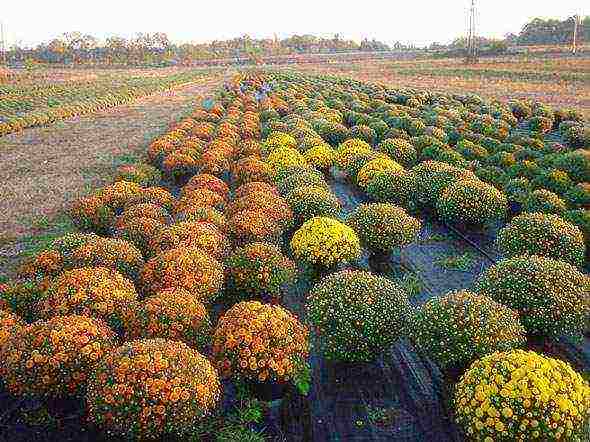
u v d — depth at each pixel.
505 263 8.98
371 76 61.31
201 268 8.90
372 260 12.02
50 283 8.70
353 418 7.46
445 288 11.23
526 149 18.86
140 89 48.81
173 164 17.75
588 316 8.81
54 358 6.64
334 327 7.79
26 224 14.52
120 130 29.12
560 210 12.80
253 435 6.96
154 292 8.69
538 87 44.12
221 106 32.81
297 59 106.62
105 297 7.99
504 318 7.42
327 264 10.32
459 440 7.08
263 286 9.19
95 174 19.69
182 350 6.44
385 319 7.84
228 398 7.65
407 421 7.41
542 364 6.02
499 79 51.34
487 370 6.09
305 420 7.40
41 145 25.28
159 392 5.97
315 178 14.36
